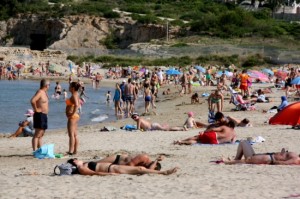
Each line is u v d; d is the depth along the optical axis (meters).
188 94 67.75
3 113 52.06
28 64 117.94
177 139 29.81
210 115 38.69
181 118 42.56
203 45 139.88
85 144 28.55
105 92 81.50
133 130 34.72
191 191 15.57
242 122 34.44
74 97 25.11
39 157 24.39
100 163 18.67
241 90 56.22
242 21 154.50
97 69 116.25
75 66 119.38
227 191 15.51
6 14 182.62
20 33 179.75
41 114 25.25
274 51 128.50
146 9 178.25
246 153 20.81
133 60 125.06
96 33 168.50
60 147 27.95
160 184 16.66
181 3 187.88
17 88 85.62
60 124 44.47
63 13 175.00
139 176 18.02
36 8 180.62
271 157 20.36
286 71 93.00
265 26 152.38
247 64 117.19
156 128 34.66
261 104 50.00
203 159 22.72
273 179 17.31
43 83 25.48
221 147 26.16
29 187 16.66
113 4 183.38
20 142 30.33
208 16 162.75
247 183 16.67
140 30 163.75
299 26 157.88
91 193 15.57
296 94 57.81
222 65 117.56
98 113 52.28
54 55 130.12
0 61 121.06
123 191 15.74
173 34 156.62
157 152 25.30
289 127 33.44
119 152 25.72
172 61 121.06
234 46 135.62
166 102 60.16
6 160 23.92
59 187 16.53
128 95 48.38
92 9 174.12
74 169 18.77
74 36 168.62
